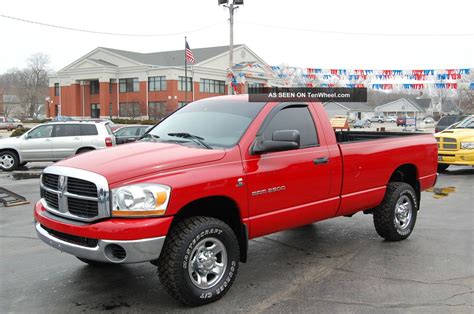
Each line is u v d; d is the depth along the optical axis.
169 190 3.86
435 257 5.61
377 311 4.09
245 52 60.28
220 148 4.47
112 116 64.56
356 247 6.06
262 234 4.70
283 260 5.54
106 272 5.13
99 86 65.31
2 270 5.21
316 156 5.11
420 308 4.15
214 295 4.24
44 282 4.84
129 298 4.41
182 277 3.99
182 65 63.62
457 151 13.16
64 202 4.09
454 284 4.71
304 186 4.97
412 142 6.45
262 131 4.70
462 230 6.94
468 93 55.69
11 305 4.26
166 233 3.85
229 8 25.48
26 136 15.62
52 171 4.29
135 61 62.88
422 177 6.62
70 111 68.69
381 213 6.12
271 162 4.66
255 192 4.49
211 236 4.19
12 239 6.55
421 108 102.69
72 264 5.41
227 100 5.35
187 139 4.75
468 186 11.38
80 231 3.88
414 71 22.67
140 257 3.75
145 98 62.25
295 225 5.02
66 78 68.62
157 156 4.17
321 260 5.53
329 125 5.45
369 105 104.19
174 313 4.07
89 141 15.78
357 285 4.70
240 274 5.05
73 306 4.23
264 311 4.10
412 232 6.82
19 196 9.48
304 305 4.22
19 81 119.69
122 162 4.07
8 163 15.42
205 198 4.17
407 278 4.89
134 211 3.77
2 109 117.56
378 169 5.86
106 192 3.79
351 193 5.55
